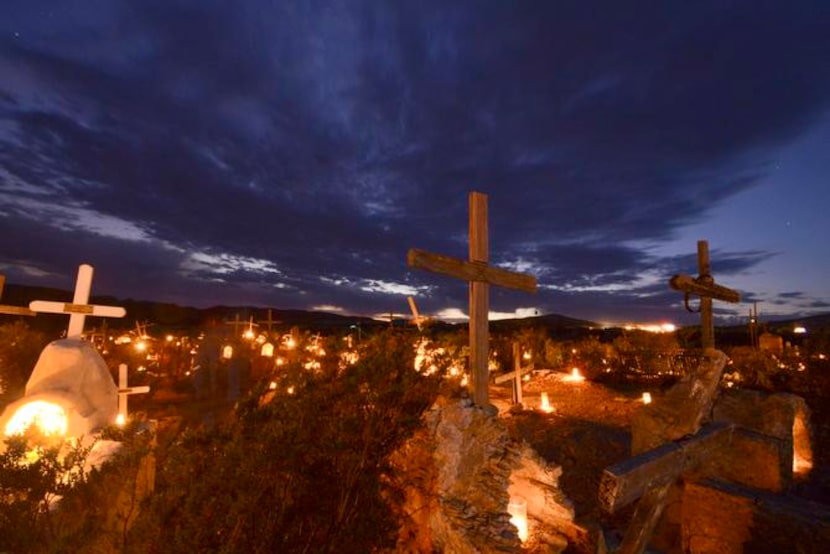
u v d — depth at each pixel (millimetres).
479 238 5395
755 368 15336
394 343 4391
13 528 2688
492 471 4434
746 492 6004
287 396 3744
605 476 2676
